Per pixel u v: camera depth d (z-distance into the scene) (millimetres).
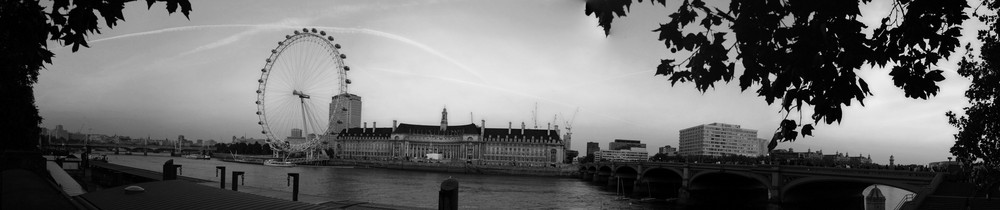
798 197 79688
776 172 77062
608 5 7398
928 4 7398
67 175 53969
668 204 107562
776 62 8570
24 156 44094
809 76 8047
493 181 175250
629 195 129375
